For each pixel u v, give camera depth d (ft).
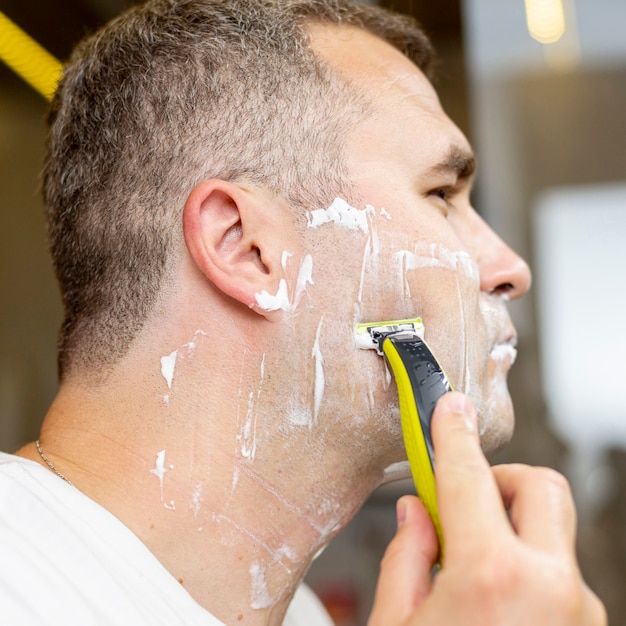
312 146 2.42
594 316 7.88
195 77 2.48
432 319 2.42
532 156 8.04
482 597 1.53
